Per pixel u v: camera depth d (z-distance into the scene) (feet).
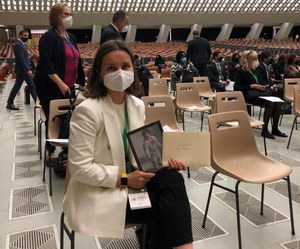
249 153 7.56
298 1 72.13
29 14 61.00
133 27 71.26
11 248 6.70
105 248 6.64
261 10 74.18
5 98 25.26
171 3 67.46
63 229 5.48
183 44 65.05
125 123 5.04
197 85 17.39
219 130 7.24
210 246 6.74
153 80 16.39
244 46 57.47
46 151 10.36
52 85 10.30
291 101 15.98
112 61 4.81
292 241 6.89
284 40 70.08
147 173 4.65
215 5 70.23
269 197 8.84
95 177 4.51
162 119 10.71
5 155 12.17
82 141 4.57
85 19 65.87
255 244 6.79
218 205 8.42
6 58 41.39
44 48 9.79
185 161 4.85
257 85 14.34
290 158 11.83
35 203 8.56
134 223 4.82
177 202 4.60
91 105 4.70
